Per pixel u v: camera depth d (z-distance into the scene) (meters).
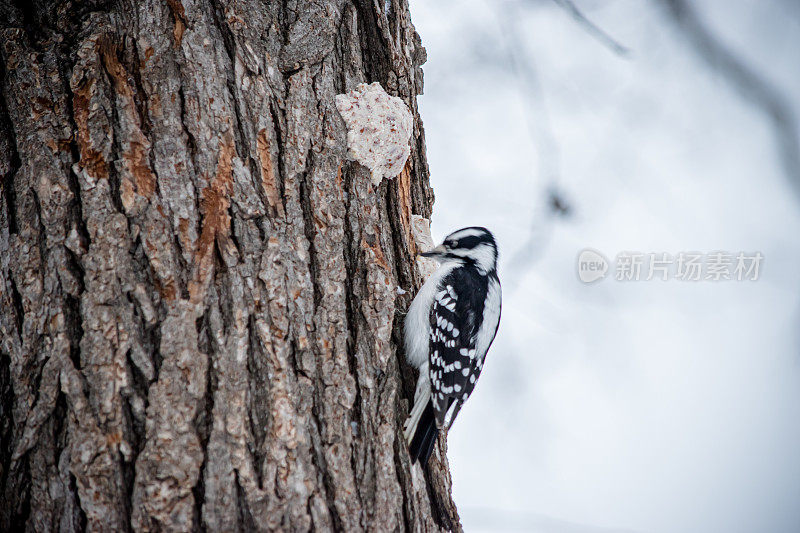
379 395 6.04
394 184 7.07
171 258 5.45
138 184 5.55
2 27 5.83
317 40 6.45
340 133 6.43
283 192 5.95
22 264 5.41
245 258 5.64
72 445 5.07
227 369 5.35
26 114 5.66
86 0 5.89
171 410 5.16
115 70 5.75
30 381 5.23
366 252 6.34
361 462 5.72
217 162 5.73
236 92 5.93
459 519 7.02
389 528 5.66
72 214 5.46
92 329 5.25
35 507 5.02
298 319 5.74
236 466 5.19
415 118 7.83
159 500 5.00
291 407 5.46
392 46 7.09
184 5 5.93
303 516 5.29
